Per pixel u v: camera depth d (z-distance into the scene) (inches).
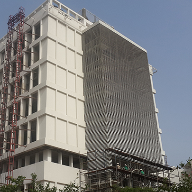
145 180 2365.9
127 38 2878.9
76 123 2401.6
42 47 2534.5
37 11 2790.4
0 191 1795.0
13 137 2391.7
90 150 2340.1
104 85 2465.6
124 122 2477.9
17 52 2689.5
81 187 2150.6
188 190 1400.1
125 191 1771.7
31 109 2402.8
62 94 2429.9
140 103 2726.4
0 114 2657.5
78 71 2632.9
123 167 2261.3
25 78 2605.8
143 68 2935.5
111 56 2662.4
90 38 2728.8
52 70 2448.3
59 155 2242.9
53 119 2281.0
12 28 2883.9
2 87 2797.7
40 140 2162.9
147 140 2605.8
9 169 2240.4
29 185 2095.2
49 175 2052.2
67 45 2635.3
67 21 2731.3
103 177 2180.1
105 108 2378.2
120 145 2342.5
